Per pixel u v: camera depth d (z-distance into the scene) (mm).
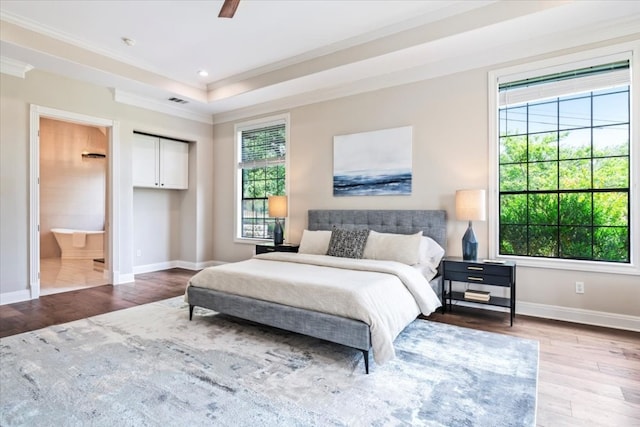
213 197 6500
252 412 1855
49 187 7422
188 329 3145
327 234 4461
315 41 4023
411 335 3014
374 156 4523
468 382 2186
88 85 4691
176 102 5555
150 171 5723
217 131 6398
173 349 2686
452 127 3982
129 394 2023
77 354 2576
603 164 3309
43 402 1937
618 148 3242
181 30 3770
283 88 4879
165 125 5688
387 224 4328
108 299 4199
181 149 6188
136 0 3215
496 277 3332
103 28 3729
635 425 1762
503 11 3127
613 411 1883
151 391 2059
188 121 6059
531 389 2100
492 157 3750
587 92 3354
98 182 8070
